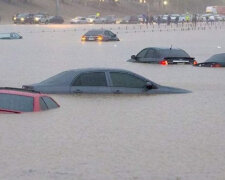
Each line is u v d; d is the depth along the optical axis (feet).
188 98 102.58
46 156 56.75
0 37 370.12
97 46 296.30
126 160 55.77
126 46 297.53
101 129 71.87
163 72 158.92
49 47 286.05
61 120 77.30
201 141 64.95
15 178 49.19
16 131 69.26
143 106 92.12
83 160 55.57
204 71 160.76
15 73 156.04
